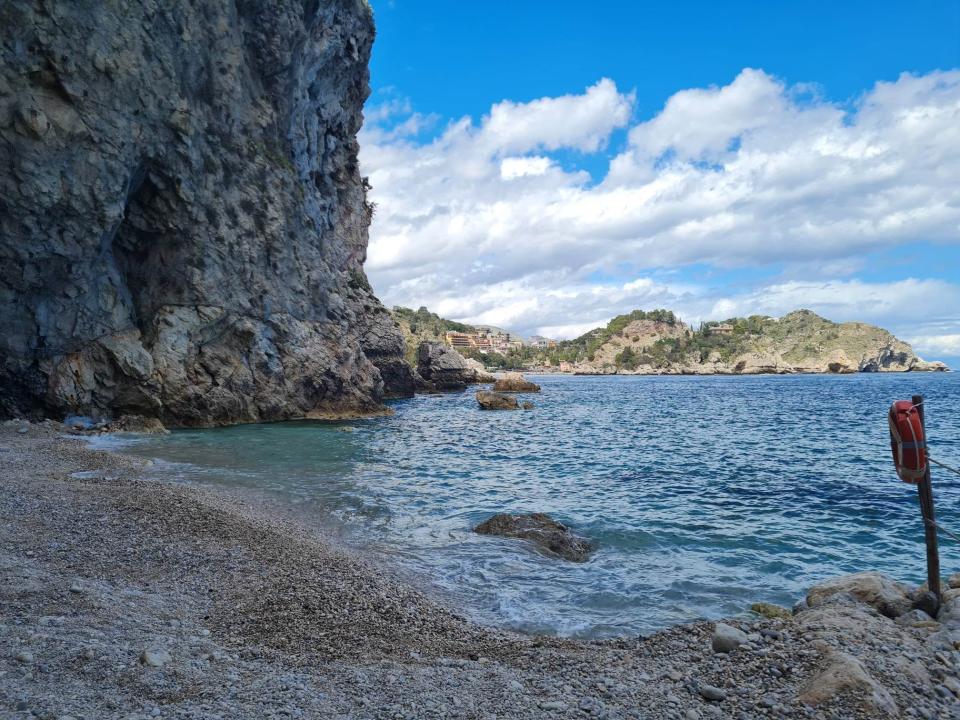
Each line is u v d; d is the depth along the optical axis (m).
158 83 37.31
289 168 50.53
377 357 81.94
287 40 49.94
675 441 39.12
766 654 7.77
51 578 9.54
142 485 18.08
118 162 34.19
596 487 23.23
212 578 10.71
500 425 49.75
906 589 10.84
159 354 39.44
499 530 16.00
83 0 32.59
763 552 14.88
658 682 7.37
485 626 10.04
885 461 30.12
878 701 6.40
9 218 30.77
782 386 137.25
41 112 30.89
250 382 44.03
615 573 13.10
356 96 75.00
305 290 50.53
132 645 7.24
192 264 41.88
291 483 22.02
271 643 8.13
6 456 22.41
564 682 7.32
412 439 38.34
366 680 7.00
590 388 131.12
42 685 5.91
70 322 35.25
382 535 15.66
